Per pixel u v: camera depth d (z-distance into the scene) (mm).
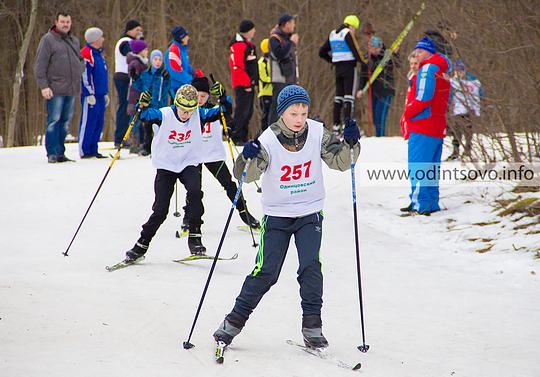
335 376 8086
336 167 9203
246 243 14656
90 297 10781
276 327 9789
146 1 54750
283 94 8703
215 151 15070
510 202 16266
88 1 51250
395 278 12367
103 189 19422
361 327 9523
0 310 9938
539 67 15625
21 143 53031
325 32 48688
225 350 8836
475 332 9695
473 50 16172
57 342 8805
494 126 16484
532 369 8445
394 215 17359
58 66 22844
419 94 16750
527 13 15602
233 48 27031
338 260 13562
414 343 9281
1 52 51531
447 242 14836
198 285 11688
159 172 12961
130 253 12898
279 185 8906
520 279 12203
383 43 30375
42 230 15438
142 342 8969
